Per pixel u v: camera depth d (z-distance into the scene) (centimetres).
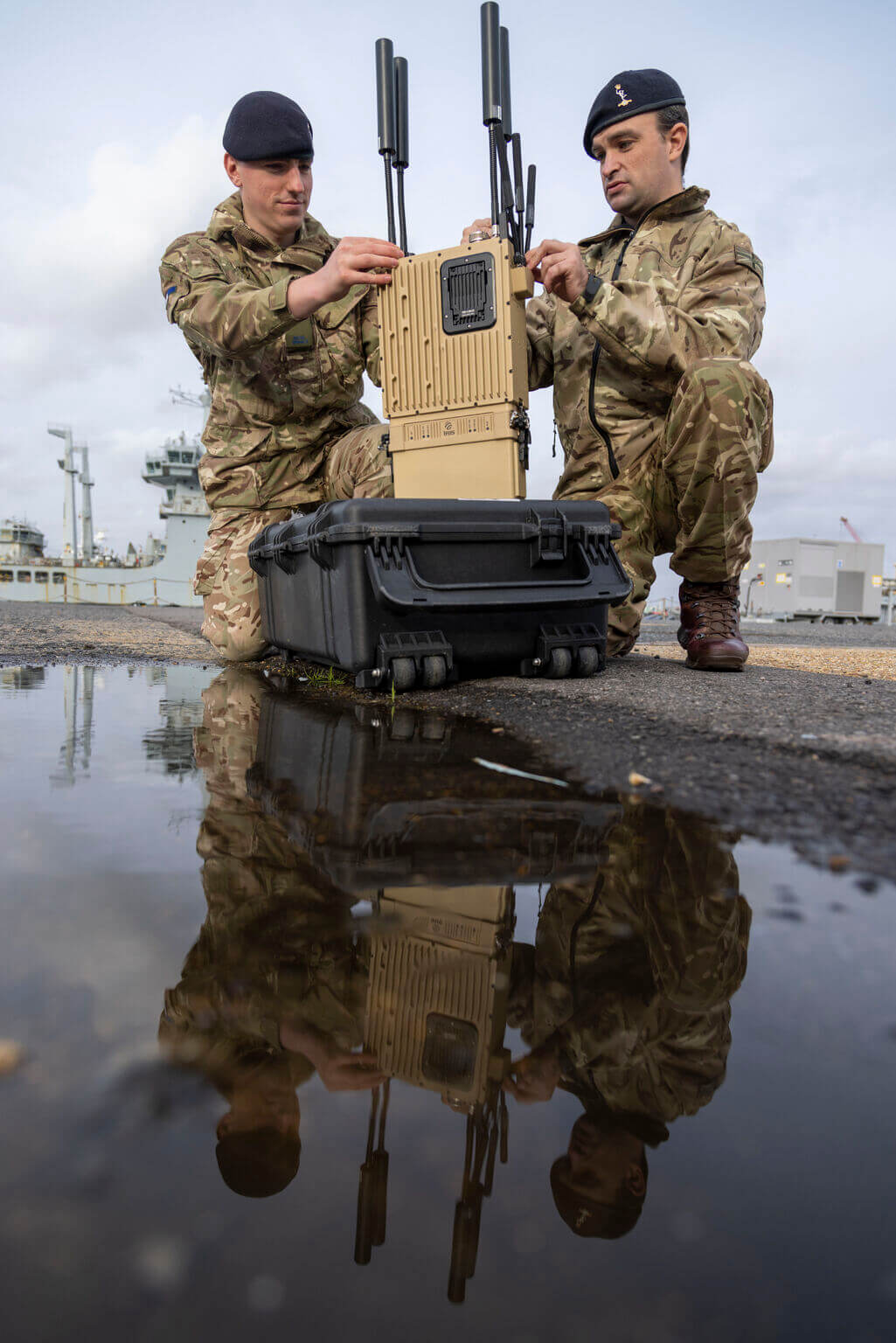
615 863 95
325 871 94
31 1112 49
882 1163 46
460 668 250
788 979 67
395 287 270
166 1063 55
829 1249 40
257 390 354
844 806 114
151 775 145
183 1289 37
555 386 326
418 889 89
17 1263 38
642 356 264
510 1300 37
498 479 263
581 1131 49
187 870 94
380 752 160
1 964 69
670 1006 63
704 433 261
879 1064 56
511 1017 63
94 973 68
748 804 116
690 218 300
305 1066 56
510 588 242
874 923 78
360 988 67
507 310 256
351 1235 40
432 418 270
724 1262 39
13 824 113
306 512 384
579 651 253
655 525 311
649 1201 43
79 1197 42
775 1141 48
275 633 347
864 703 198
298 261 349
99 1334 34
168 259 343
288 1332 34
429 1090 53
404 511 233
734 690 225
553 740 164
